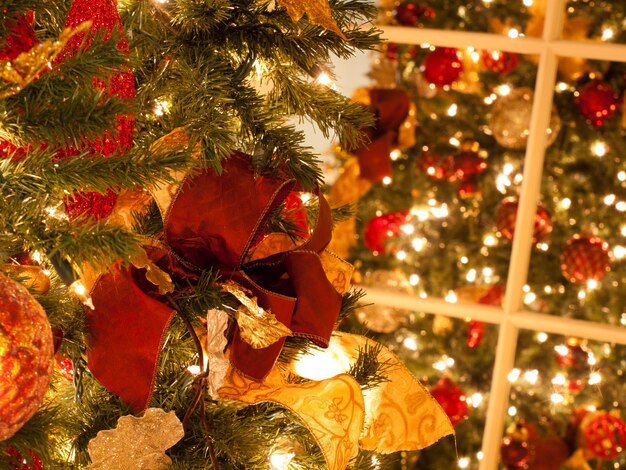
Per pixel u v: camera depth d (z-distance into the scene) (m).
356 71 2.36
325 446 0.88
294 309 0.92
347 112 1.00
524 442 2.22
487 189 2.34
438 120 2.37
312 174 0.94
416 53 2.32
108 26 0.85
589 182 2.23
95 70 0.71
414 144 2.39
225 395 0.92
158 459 0.83
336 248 2.43
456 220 2.36
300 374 1.07
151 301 0.85
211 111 0.88
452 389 2.25
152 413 0.82
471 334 2.27
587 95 2.16
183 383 0.95
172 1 0.96
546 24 1.87
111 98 0.72
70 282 0.70
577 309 2.22
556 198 2.25
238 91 0.95
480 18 2.27
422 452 2.29
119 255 0.71
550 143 2.21
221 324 0.83
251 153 1.03
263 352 0.89
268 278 0.98
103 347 0.85
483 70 2.30
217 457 0.97
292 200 1.07
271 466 0.99
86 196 0.87
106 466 0.81
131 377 0.84
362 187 2.41
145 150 0.77
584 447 2.19
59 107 0.71
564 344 2.22
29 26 0.78
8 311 0.64
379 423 1.08
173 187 0.88
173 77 0.96
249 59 0.96
